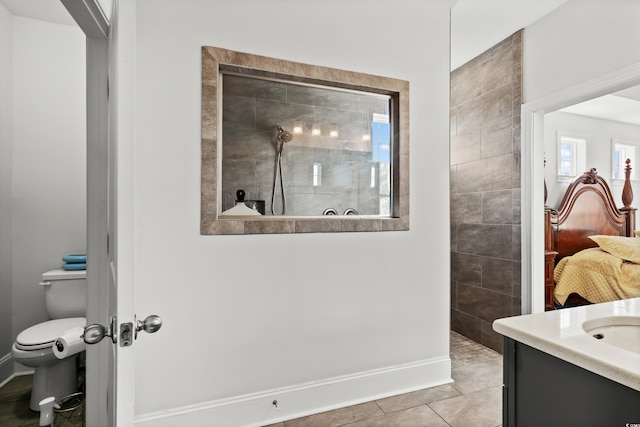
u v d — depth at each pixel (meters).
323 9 1.92
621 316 1.10
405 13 2.13
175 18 1.63
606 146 4.40
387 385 2.05
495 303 2.79
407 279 2.12
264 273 1.80
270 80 1.89
